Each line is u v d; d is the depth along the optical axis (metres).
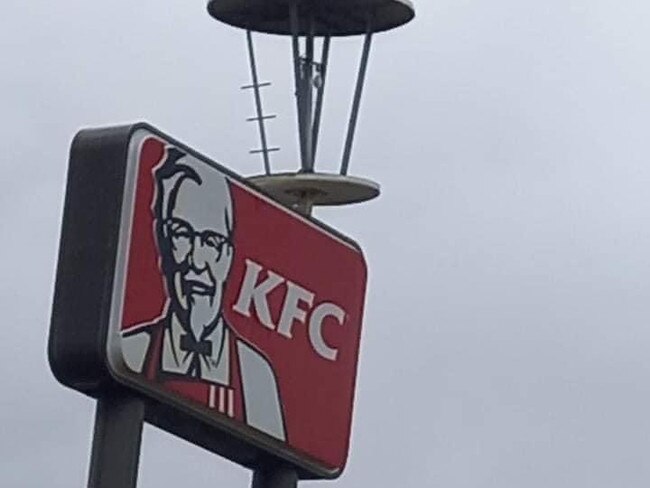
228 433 19.27
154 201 18.59
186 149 18.92
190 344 18.81
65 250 18.44
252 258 19.50
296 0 26.11
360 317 20.64
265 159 26.53
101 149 18.52
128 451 18.31
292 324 19.91
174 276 18.70
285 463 19.88
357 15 26.17
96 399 18.44
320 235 20.25
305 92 26.39
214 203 19.14
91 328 18.17
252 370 19.44
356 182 26.11
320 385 20.16
